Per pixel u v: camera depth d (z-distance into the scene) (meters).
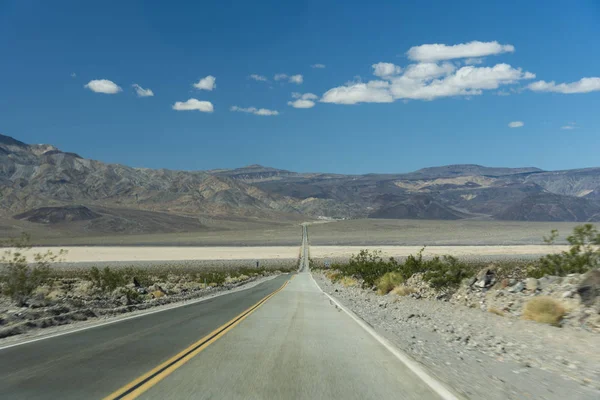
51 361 9.23
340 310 21.17
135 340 11.87
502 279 24.55
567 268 20.91
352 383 7.88
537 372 9.15
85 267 93.31
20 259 21.22
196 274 69.62
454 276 25.75
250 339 12.31
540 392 7.64
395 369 8.98
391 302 25.64
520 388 7.86
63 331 13.51
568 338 12.29
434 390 7.49
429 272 27.55
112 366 8.84
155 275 64.31
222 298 28.41
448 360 10.19
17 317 15.97
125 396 6.90
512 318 16.50
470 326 15.43
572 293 16.31
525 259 90.31
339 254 141.25
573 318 14.46
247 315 18.27
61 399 6.72
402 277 32.44
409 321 17.58
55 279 47.19
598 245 21.11
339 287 42.62
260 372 8.56
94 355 9.88
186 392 7.17
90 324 15.19
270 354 10.30
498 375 8.83
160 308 21.59
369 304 25.47
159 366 8.88
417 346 11.95
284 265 110.62
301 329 14.45
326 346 11.46
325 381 8.00
